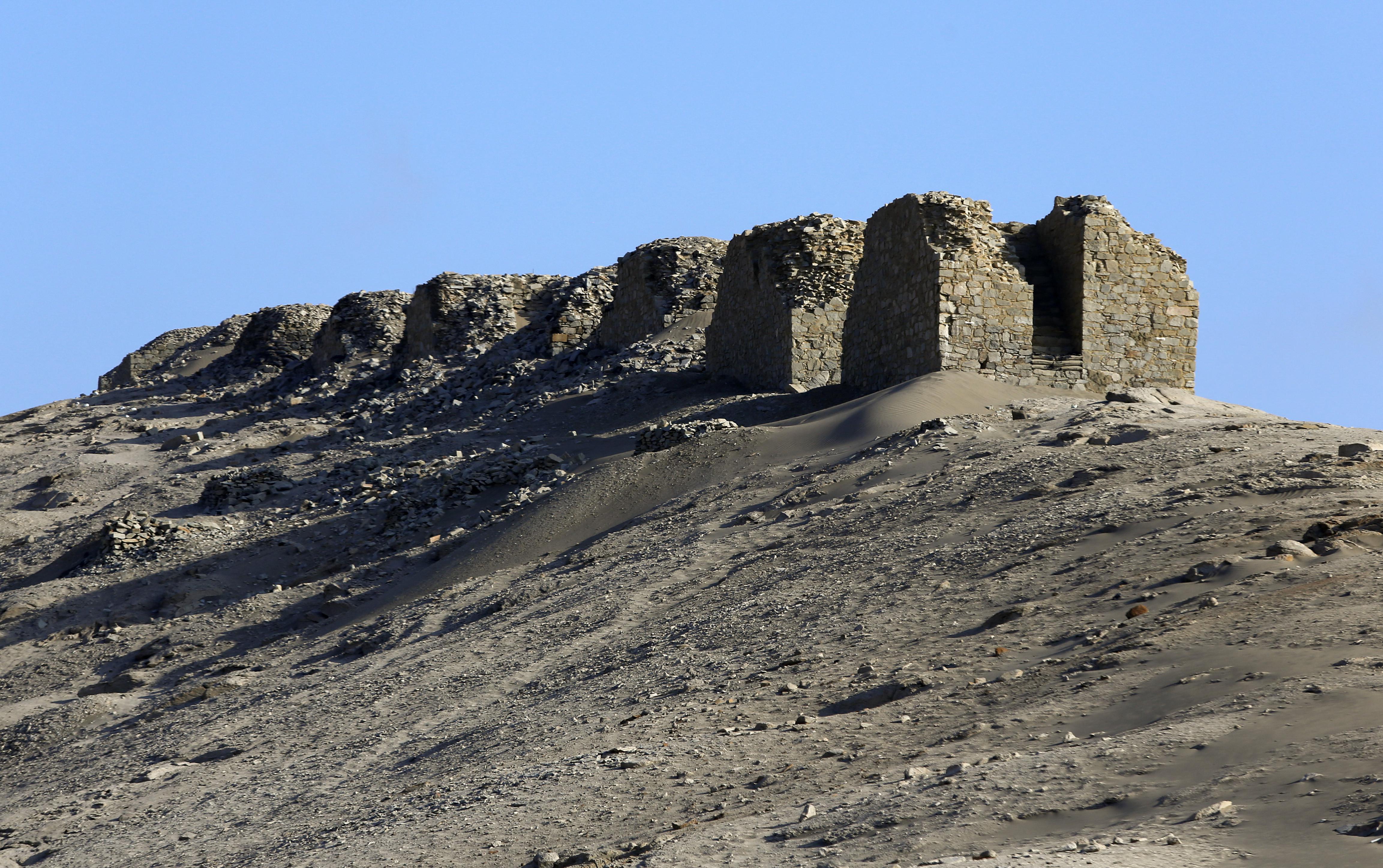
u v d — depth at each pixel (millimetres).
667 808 35906
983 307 114562
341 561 121000
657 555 82312
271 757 63938
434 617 86312
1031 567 53688
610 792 38531
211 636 101062
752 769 37781
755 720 43406
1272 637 35719
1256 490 55906
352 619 96250
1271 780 25969
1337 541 43812
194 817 55062
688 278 188875
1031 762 30922
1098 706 34688
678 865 29375
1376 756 25609
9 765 81875
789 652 52031
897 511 73250
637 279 192250
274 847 45062
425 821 40938
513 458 136250
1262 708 30266
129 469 194875
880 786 32531
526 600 82250
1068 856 23891
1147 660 37250
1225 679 33406
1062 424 88125
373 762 56656
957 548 60969
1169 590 44062
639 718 48031
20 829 61875
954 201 118250
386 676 73875
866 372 129125
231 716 76500
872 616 53469
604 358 191000
